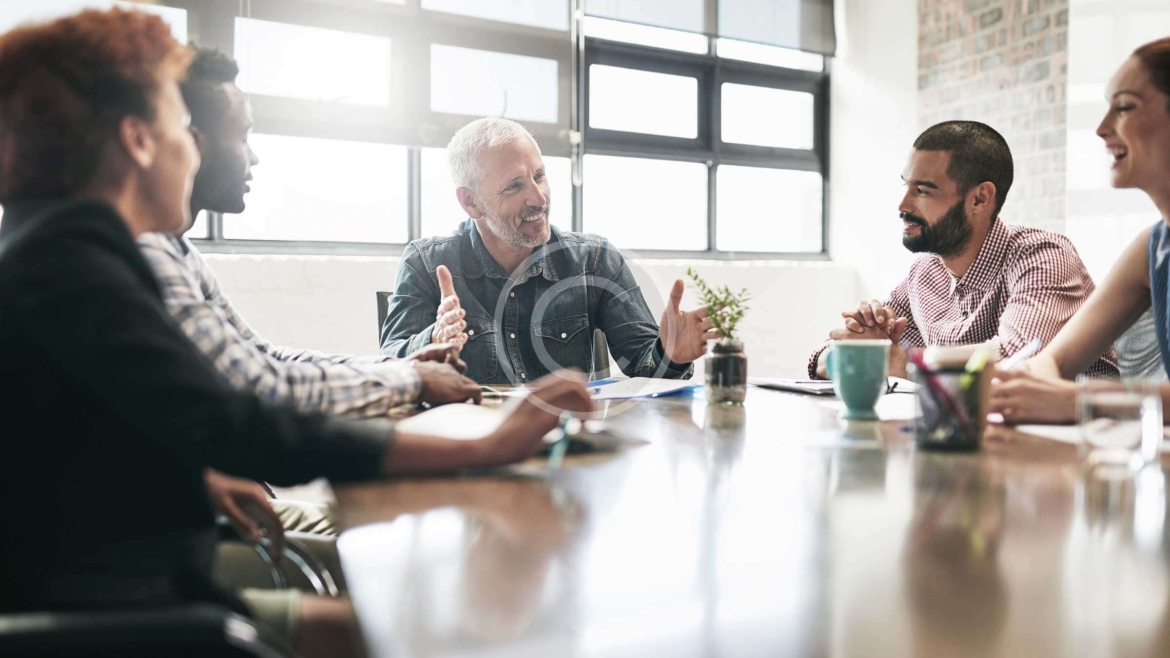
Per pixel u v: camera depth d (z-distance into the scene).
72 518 0.63
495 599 0.50
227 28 3.53
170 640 0.45
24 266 0.64
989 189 2.26
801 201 5.19
